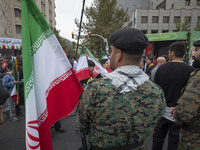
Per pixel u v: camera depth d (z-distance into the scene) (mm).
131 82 860
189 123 1379
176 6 35500
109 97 814
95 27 23625
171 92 2031
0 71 7098
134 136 875
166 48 19578
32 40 1196
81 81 3473
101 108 814
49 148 1185
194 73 1349
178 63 2070
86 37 24812
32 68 1112
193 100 1258
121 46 856
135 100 853
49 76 1296
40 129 1163
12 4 23922
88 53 3906
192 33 9562
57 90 1355
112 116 817
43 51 1254
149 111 889
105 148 866
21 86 4215
